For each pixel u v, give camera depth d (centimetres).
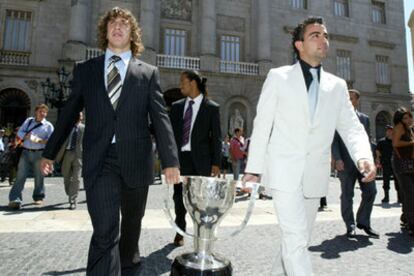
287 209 255
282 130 272
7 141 1806
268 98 277
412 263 416
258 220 669
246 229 586
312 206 289
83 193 1057
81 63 288
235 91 2467
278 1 2831
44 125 791
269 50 2611
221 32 2653
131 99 267
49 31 2338
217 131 498
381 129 3102
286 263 252
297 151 265
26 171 762
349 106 296
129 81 271
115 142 258
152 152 280
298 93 271
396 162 598
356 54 3075
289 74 282
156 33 2475
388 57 3209
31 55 2289
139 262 292
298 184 258
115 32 285
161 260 405
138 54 316
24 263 381
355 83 3028
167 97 2528
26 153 766
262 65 2561
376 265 407
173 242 488
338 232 589
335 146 574
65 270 361
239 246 478
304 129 267
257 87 2520
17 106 2247
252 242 500
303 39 286
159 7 2516
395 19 3297
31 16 2328
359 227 571
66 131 272
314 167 268
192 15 2625
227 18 2683
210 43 2478
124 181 257
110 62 280
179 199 472
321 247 489
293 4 2909
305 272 244
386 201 1032
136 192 268
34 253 420
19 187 752
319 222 679
